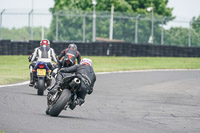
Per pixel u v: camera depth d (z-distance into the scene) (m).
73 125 31.81
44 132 28.25
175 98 57.12
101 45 153.25
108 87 69.62
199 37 195.38
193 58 166.62
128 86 72.12
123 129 31.66
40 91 53.53
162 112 43.12
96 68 116.81
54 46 147.25
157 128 33.25
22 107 41.31
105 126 32.53
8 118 33.38
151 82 81.06
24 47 148.62
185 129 33.59
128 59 152.62
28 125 30.58
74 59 49.50
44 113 37.84
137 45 159.12
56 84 37.28
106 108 44.59
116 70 112.06
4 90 57.72
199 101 54.59
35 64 56.66
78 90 35.84
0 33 165.50
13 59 142.38
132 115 40.28
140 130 31.69
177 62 152.75
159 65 139.00
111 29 193.25
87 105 46.25
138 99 54.44
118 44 155.62
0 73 88.81
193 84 79.19
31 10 166.88
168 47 164.50
